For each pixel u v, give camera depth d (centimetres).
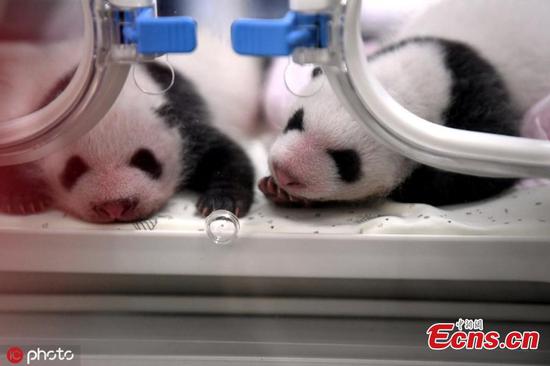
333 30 64
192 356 77
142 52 65
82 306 84
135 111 93
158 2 87
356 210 92
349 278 83
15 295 84
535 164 70
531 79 102
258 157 106
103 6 65
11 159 74
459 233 81
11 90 87
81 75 68
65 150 88
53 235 82
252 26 64
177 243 82
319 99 90
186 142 99
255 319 83
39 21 95
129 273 83
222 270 82
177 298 84
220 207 90
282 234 81
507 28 104
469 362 75
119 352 77
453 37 103
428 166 89
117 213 86
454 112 94
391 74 92
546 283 82
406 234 81
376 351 77
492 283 82
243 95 106
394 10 105
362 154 89
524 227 81
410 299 84
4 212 89
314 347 78
